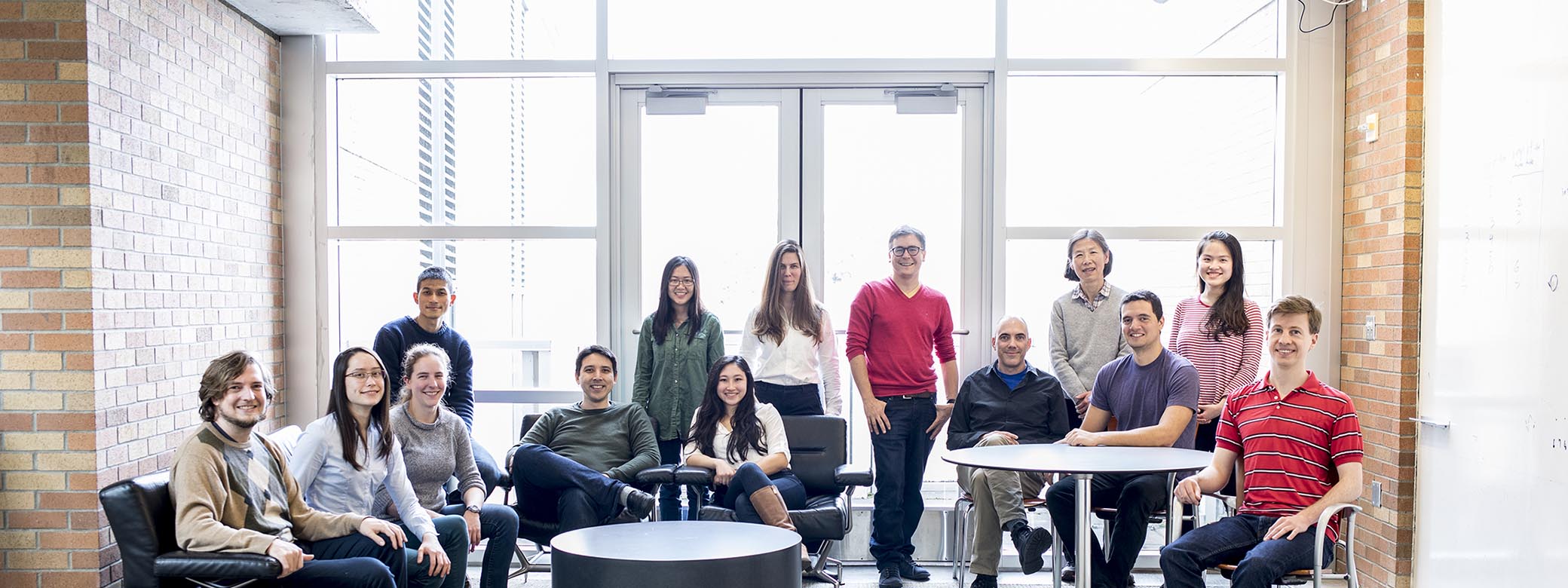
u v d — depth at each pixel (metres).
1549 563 3.18
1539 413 3.24
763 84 4.90
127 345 3.70
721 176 4.95
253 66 4.64
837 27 4.89
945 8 4.89
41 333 3.51
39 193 3.50
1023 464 3.23
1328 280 4.80
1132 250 4.90
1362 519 4.54
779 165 4.92
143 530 2.86
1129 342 3.90
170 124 3.96
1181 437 3.79
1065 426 4.30
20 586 3.55
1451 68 3.86
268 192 4.81
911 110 4.89
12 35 3.51
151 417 3.84
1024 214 4.90
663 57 4.90
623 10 4.93
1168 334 4.84
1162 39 4.88
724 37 4.91
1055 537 3.90
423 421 3.81
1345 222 4.77
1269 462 3.28
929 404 4.53
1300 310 3.27
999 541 4.12
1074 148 4.91
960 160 4.92
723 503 4.14
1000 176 4.84
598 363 4.31
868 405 4.46
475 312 5.00
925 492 5.05
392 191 5.02
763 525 3.56
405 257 5.03
